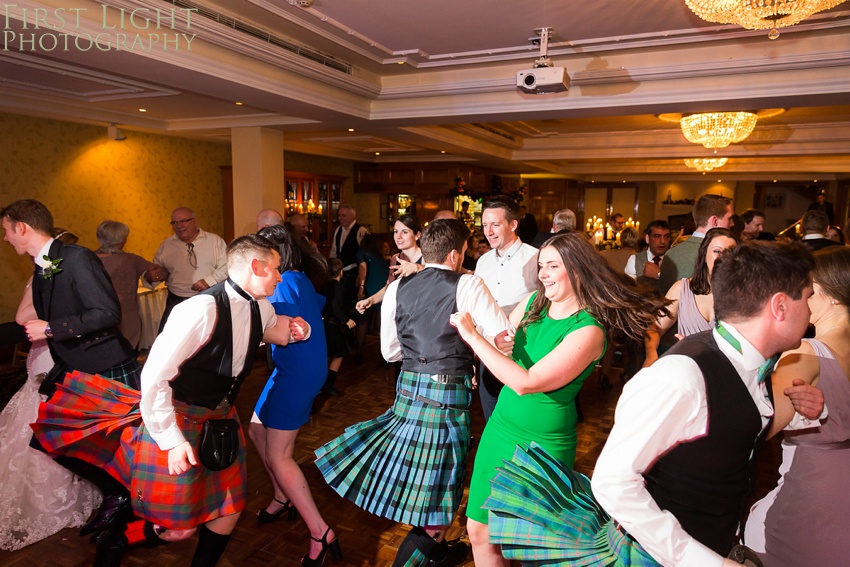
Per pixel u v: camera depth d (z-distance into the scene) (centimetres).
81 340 229
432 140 753
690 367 107
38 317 235
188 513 179
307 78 479
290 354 225
